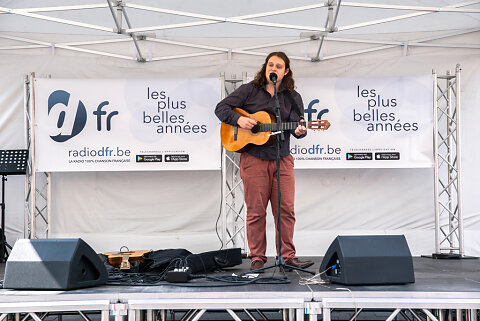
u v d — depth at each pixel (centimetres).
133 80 605
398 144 604
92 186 648
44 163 602
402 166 604
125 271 443
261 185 441
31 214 605
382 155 604
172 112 605
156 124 604
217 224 652
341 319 489
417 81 604
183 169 604
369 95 605
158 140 604
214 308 314
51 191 645
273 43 642
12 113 636
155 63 646
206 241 650
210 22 532
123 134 604
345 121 605
